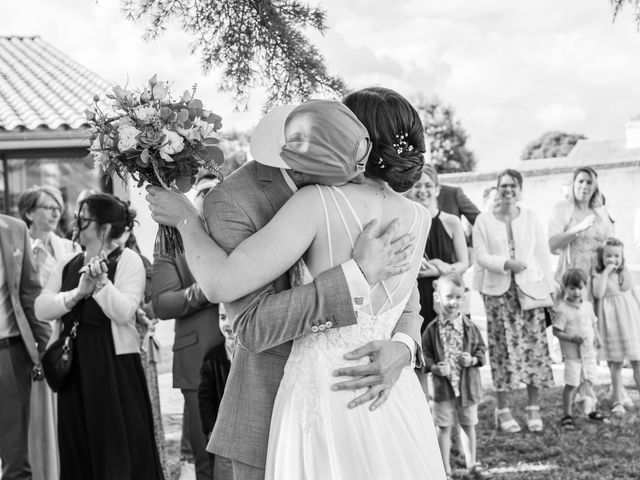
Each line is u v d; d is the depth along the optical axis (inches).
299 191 83.5
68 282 162.6
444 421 191.8
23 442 170.2
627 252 584.4
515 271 229.6
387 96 87.2
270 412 85.5
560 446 216.1
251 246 79.6
